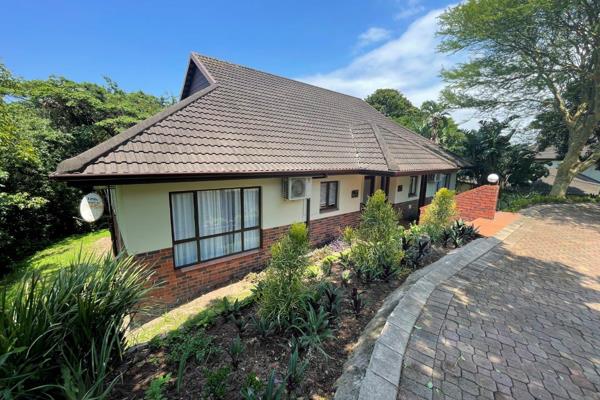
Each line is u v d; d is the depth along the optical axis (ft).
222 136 25.13
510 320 13.28
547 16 39.83
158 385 8.05
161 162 18.90
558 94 49.98
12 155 32.09
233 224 24.13
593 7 38.19
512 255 22.85
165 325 16.56
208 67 36.09
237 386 8.78
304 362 9.42
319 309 11.94
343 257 20.07
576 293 16.46
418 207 46.19
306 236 12.93
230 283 23.56
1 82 29.78
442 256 21.81
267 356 10.30
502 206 49.29
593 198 50.16
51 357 7.68
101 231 47.42
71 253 35.70
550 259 22.24
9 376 6.55
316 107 43.16
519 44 44.65
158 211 19.40
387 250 18.21
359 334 11.93
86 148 49.90
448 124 70.95
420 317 12.96
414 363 10.00
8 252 34.37
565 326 12.96
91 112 52.54
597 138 58.95
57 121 49.62
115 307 9.46
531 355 10.82
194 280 21.70
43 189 40.22
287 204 27.71
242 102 32.63
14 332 6.86
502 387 9.12
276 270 12.53
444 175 51.39
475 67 50.08
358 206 36.29
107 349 8.46
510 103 53.36
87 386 7.54
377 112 59.77
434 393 8.68
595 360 10.66
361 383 8.57
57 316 7.93
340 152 33.81
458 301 14.80
